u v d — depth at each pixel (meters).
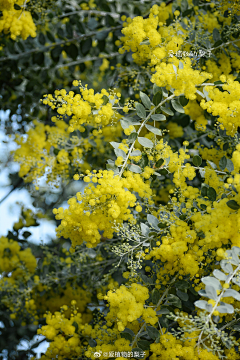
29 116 3.64
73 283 2.81
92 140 2.66
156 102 1.80
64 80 3.78
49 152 2.68
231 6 2.22
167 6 2.70
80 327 1.90
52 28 3.56
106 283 2.61
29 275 2.93
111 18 2.97
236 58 2.31
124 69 2.80
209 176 1.79
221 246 1.55
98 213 1.59
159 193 2.56
